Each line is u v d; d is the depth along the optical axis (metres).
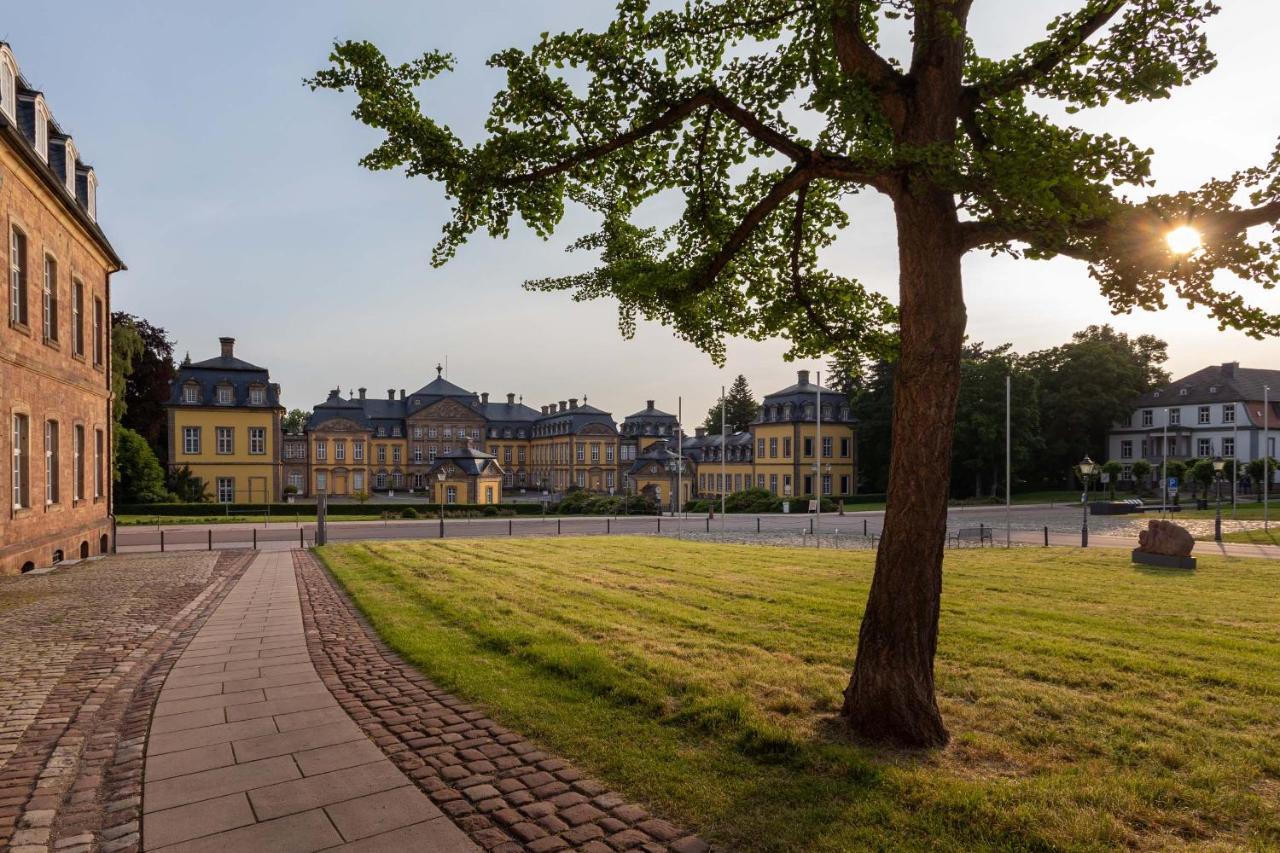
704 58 5.89
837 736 5.13
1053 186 4.28
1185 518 38.78
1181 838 3.82
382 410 87.19
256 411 56.84
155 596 12.14
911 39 5.15
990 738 5.11
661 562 16.38
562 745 5.08
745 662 7.11
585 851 3.67
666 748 4.96
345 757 4.95
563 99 5.68
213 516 41.44
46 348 17.05
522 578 13.33
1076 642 8.21
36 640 8.66
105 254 21.92
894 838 3.74
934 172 4.50
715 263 6.42
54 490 17.98
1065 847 3.63
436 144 5.44
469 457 60.03
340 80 5.41
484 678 6.68
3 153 14.24
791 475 64.69
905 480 5.09
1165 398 68.56
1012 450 57.62
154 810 4.18
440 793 4.36
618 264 7.14
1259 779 4.58
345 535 30.16
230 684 6.75
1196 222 4.17
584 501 49.91
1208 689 6.52
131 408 53.06
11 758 5.02
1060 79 5.09
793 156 5.62
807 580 13.33
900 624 5.06
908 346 5.10
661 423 91.75
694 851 3.65
